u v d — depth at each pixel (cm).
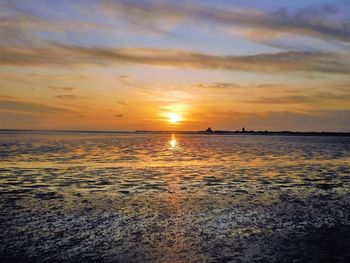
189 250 1185
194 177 2789
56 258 1107
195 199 1938
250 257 1126
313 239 1290
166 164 3838
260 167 3612
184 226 1441
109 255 1138
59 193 2077
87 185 2358
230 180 2650
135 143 10275
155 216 1584
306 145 9919
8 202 1833
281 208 1745
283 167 3641
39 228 1395
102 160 4256
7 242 1238
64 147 7206
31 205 1767
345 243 1247
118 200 1895
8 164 3684
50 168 3341
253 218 1564
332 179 2758
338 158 4956
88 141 11412
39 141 10562
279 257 1124
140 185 2373
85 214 1602
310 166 3788
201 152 6128
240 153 5938
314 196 2048
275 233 1360
